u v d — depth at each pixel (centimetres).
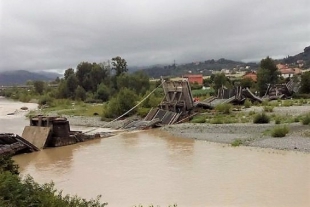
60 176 2789
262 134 4178
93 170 2942
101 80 12962
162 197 2194
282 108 6638
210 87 12494
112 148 3931
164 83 6338
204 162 3036
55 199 1281
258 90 10356
